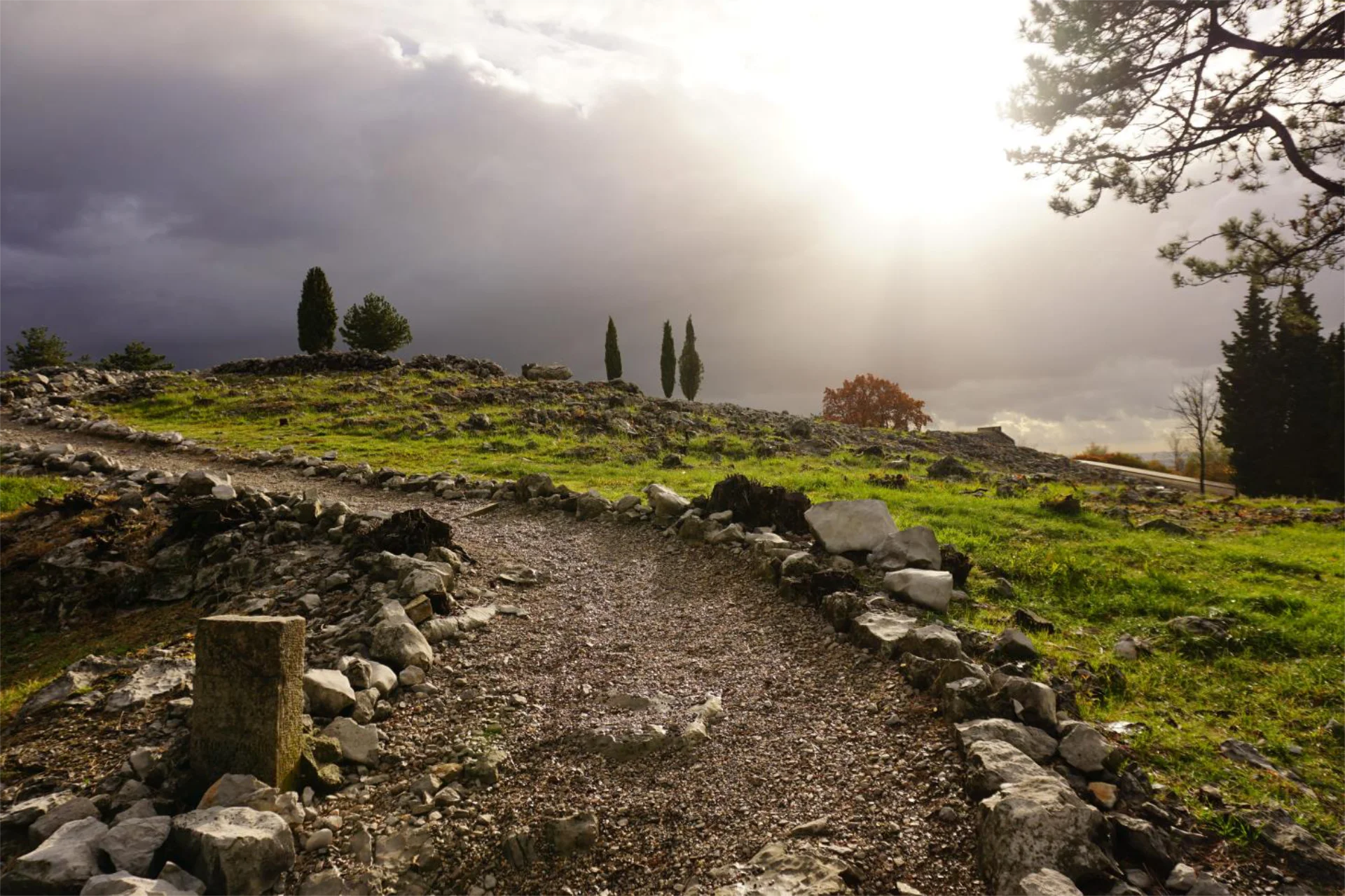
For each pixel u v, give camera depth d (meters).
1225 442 43.91
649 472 20.25
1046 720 5.00
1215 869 3.85
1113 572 9.62
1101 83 13.01
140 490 12.97
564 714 5.88
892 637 6.51
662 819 4.52
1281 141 12.66
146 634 9.04
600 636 7.56
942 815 4.22
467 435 25.28
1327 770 4.99
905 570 8.13
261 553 10.24
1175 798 4.41
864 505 9.35
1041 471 34.53
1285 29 12.66
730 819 4.49
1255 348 43.78
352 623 7.34
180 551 10.59
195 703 4.64
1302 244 13.12
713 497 11.29
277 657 4.54
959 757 4.70
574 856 4.26
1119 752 4.68
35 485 13.97
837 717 5.61
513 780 4.97
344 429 25.20
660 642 7.42
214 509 11.20
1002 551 10.75
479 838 4.39
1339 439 38.19
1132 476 43.50
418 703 6.02
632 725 5.58
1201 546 11.91
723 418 35.31
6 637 9.52
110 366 60.97
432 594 7.78
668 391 65.56
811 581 7.95
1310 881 3.76
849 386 60.16
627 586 9.15
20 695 6.71
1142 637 7.61
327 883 3.99
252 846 3.91
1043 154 14.38
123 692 5.70
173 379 33.03
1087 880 3.66
